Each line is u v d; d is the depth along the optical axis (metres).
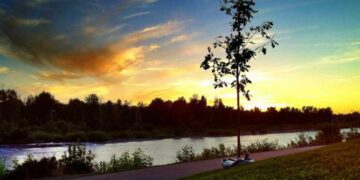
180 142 99.81
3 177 27.61
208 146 80.06
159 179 22.77
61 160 30.92
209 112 171.75
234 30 26.12
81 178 25.11
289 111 185.62
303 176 16.42
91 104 158.88
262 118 181.38
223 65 26.08
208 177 20.66
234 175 19.72
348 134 47.94
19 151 82.31
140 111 171.12
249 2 25.94
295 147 42.47
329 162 18.52
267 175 18.08
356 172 15.56
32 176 27.94
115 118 157.62
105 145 96.81
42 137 112.88
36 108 155.62
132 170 27.75
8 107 134.12
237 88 26.08
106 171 29.55
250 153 36.62
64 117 158.75
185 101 172.12
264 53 26.27
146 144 95.69
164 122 168.88
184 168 27.06
